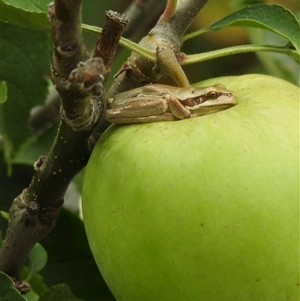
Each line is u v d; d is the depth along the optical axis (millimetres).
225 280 365
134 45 396
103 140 392
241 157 367
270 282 367
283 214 364
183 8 408
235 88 406
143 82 405
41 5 407
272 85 401
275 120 378
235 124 375
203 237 363
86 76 340
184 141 372
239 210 362
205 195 364
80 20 342
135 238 371
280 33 420
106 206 379
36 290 469
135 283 376
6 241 417
